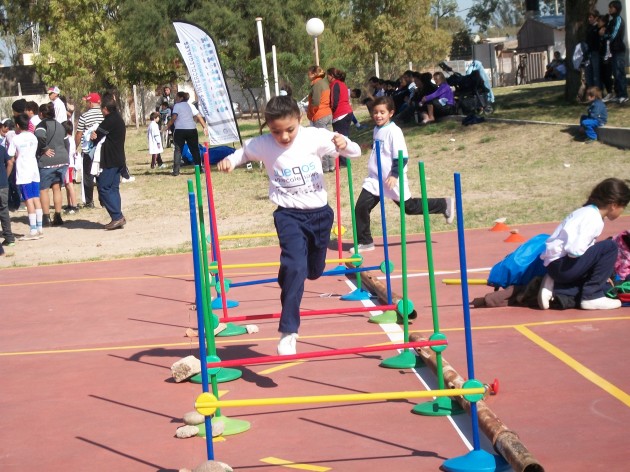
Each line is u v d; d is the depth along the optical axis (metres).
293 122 5.74
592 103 18.03
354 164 20.69
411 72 26.48
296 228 6.03
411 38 60.03
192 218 4.65
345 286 9.83
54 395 6.41
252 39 44.09
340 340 7.38
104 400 6.19
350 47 58.59
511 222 12.80
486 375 6.07
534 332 7.13
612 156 16.56
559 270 7.68
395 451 4.84
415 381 6.10
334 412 5.60
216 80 17.20
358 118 33.12
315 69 18.97
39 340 8.31
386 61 60.53
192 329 8.23
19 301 10.32
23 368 7.29
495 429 4.59
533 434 4.93
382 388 5.97
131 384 6.55
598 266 7.69
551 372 6.04
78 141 17.94
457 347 6.84
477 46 54.88
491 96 23.39
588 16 21.97
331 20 47.72
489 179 16.36
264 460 4.83
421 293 9.04
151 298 9.95
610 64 20.80
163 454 5.04
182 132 22.06
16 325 9.07
